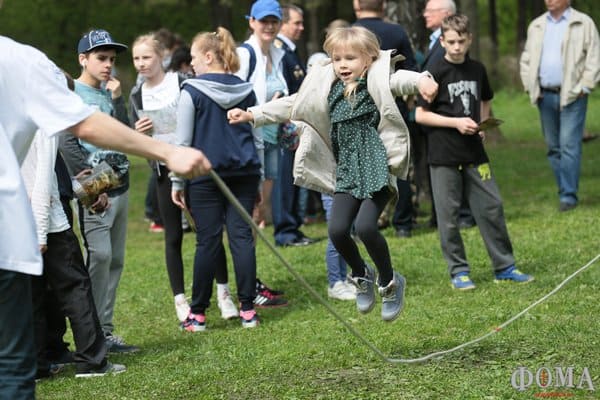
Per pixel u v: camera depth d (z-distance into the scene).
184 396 5.57
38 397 5.77
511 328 6.45
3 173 3.79
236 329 7.36
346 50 5.57
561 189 11.55
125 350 6.93
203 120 7.21
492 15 38.38
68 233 6.13
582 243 9.42
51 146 5.88
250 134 7.41
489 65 37.34
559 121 11.59
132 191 17.92
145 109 7.54
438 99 8.04
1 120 3.84
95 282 6.80
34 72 3.85
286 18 10.09
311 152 5.80
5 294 3.85
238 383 5.72
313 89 5.73
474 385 5.26
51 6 36.78
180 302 7.77
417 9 12.68
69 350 6.76
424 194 13.23
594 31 11.24
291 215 10.70
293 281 8.95
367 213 5.60
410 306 7.49
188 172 3.80
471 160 7.98
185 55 9.98
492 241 8.13
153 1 29.92
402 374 5.59
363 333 6.72
